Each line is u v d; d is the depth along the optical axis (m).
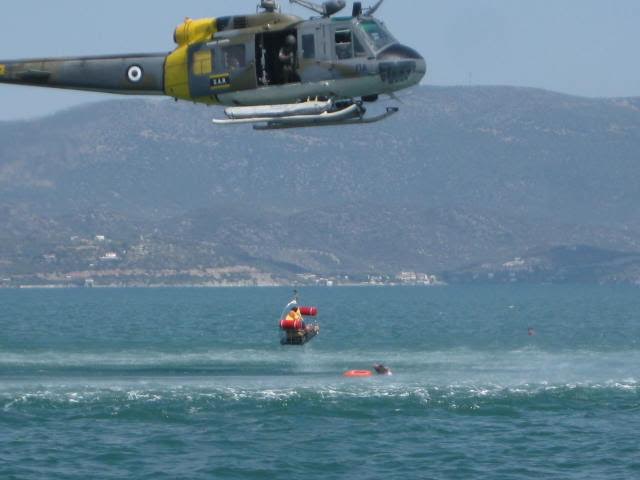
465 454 109.06
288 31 113.94
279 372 172.50
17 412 126.50
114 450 109.44
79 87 123.00
